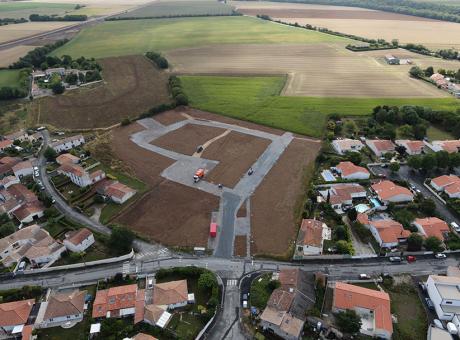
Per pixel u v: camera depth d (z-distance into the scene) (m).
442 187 147.38
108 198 146.75
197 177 157.38
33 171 167.25
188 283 109.75
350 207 140.25
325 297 104.50
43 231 127.19
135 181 158.75
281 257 118.25
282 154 177.50
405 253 118.69
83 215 138.75
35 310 101.69
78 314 99.12
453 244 120.12
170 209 141.12
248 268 114.75
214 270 114.06
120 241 118.06
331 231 128.50
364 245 122.94
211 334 95.19
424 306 102.06
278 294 100.88
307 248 119.00
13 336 96.31
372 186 149.88
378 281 109.56
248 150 181.38
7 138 191.62
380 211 138.88
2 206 140.38
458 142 176.75
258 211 139.62
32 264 117.44
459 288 101.06
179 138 194.38
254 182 156.62
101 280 110.69
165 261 117.81
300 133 196.50
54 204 145.00
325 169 164.38
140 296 103.12
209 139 192.75
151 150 183.25
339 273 112.56
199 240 126.06
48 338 94.94
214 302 100.31
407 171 163.50
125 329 94.88
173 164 170.75
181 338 92.31
